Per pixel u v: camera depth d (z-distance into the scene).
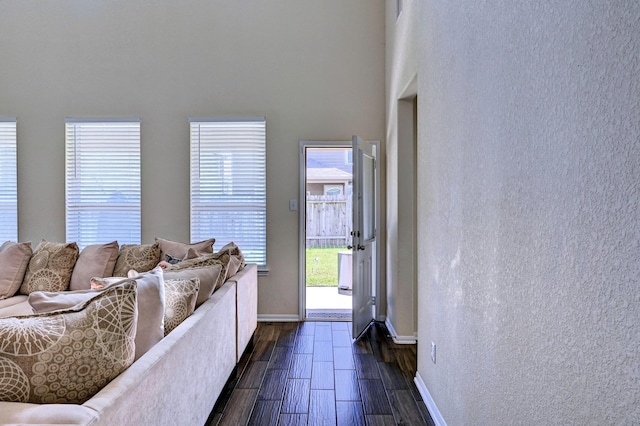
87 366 1.19
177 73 4.46
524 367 1.28
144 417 1.31
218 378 2.34
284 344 3.63
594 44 0.94
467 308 1.79
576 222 1.01
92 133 4.50
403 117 3.67
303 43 4.44
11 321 1.18
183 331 1.77
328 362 3.20
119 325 1.27
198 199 4.50
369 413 2.40
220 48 4.46
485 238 1.59
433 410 2.33
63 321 1.22
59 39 4.46
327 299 5.52
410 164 3.67
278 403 2.52
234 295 2.78
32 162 4.48
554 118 1.11
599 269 0.93
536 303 1.20
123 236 4.52
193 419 1.86
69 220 4.51
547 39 1.14
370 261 4.25
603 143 0.91
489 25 1.55
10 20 4.48
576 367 1.01
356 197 3.73
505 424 1.41
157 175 4.48
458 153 1.92
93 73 4.46
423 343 2.62
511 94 1.37
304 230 4.45
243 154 4.48
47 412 1.03
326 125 4.44
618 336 0.87
